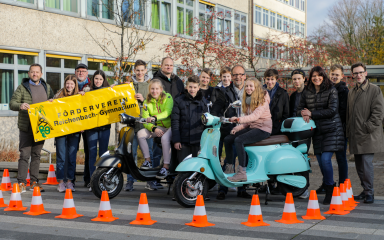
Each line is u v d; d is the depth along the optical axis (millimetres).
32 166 7660
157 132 6809
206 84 7695
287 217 5215
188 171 6043
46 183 8727
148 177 6703
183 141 6695
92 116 7770
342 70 7191
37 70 7578
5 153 12758
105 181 6598
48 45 14961
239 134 6496
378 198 7027
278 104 7129
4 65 13836
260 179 6355
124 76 12516
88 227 4891
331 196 6367
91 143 7797
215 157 6027
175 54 16453
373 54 35750
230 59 16656
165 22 19688
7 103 13984
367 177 6562
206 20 17969
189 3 21312
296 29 36156
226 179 6105
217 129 6148
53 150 14938
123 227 4891
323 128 6512
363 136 6531
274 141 6582
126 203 6422
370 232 4691
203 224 4973
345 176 7090
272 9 31281
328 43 24656
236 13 25422
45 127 7441
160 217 5445
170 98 6961
